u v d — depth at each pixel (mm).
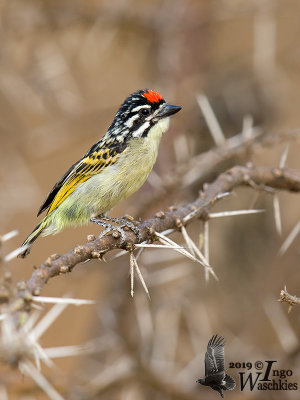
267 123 12406
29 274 15148
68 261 5438
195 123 11828
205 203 7016
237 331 11523
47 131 13422
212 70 12797
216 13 12578
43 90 12992
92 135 13570
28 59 12938
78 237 16766
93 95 15039
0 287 4742
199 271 11578
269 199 12430
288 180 7711
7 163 13320
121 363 9719
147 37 12773
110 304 10219
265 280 11820
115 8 12562
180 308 10898
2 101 13617
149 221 6609
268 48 12414
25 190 13086
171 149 11508
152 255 10508
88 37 12695
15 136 13484
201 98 9203
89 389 9320
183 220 6758
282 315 10656
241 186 7891
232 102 12148
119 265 10344
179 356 11234
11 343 4574
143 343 10141
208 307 11594
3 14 12641
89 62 13656
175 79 12227
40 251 16250
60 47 13312
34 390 8008
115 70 15148
